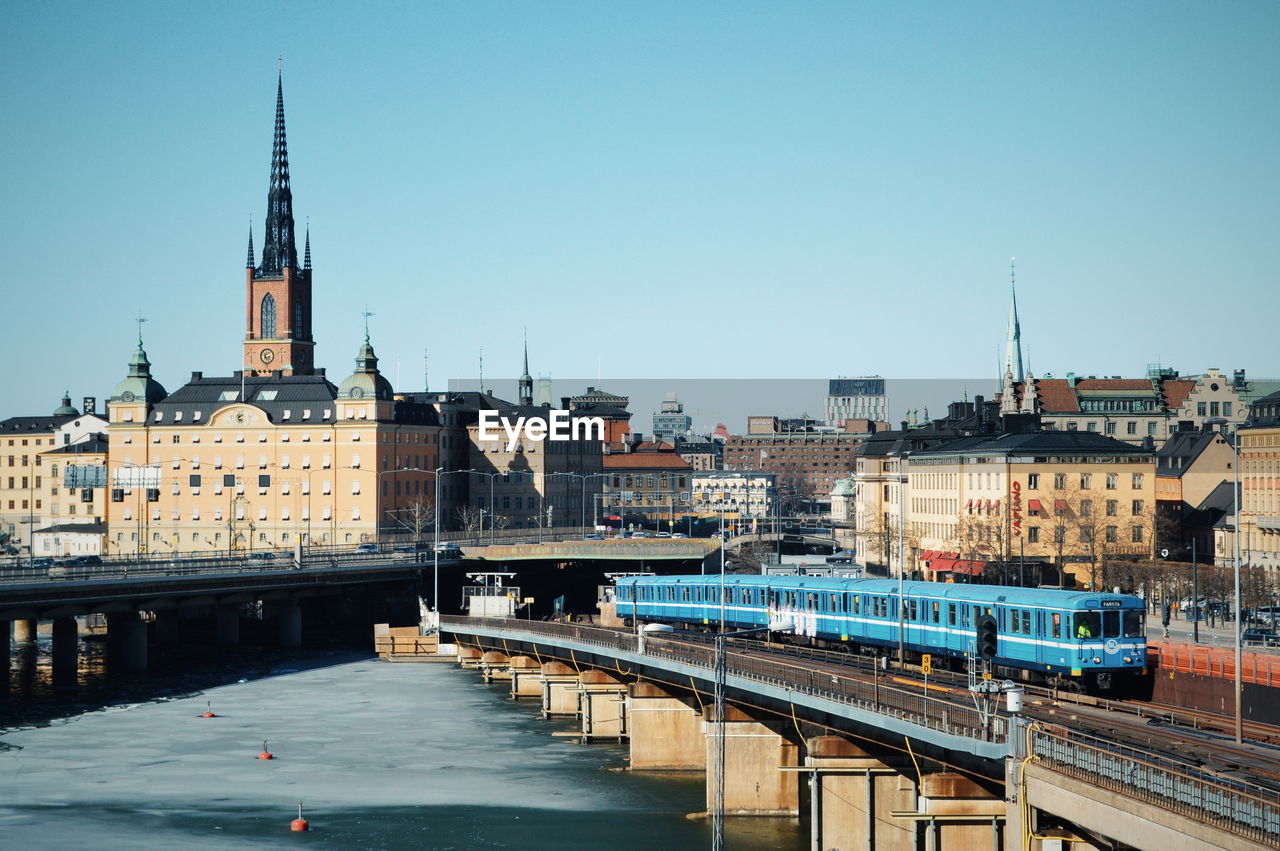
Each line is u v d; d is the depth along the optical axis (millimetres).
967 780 87375
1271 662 95125
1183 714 95312
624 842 108375
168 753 138000
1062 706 97438
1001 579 186625
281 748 141000
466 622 192875
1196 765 72188
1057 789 73188
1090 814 70062
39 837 108750
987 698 85062
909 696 91375
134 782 126125
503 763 135125
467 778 128875
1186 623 163750
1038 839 75750
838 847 100812
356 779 128125
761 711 116875
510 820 114500
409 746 142500
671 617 163625
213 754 137750
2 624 180000
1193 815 63125
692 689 124750
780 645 138625
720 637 97875
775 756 116688
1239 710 85062
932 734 84250
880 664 118625
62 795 121375
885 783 101000
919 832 89688
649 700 132125
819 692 100562
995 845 86812
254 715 158875
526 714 161250
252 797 121250
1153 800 65875
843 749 101125
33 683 179625
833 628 134250
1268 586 173875
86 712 159125
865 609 129500
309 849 106188
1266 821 58812
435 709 163750
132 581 183125
